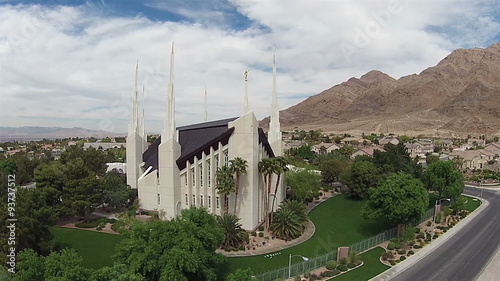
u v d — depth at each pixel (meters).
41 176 62.03
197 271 37.31
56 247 48.09
